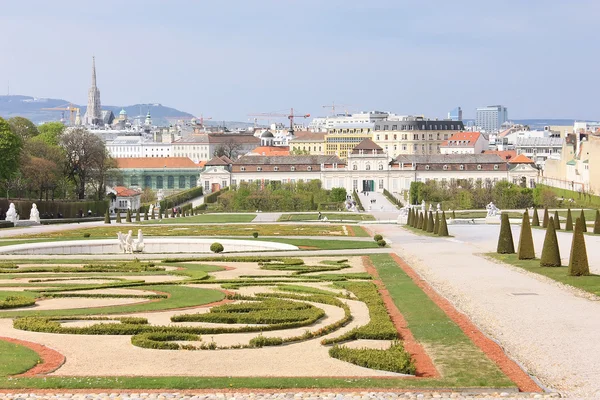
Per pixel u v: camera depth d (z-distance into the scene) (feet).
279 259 499.92
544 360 233.35
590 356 235.20
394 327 275.18
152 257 527.81
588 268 393.09
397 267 453.99
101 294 356.79
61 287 380.37
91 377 217.77
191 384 211.20
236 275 431.43
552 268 424.05
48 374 222.28
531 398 201.36
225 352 246.47
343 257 520.01
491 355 238.48
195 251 618.03
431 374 220.64
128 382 212.64
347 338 262.26
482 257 497.05
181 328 272.10
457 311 309.01
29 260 506.89
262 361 235.81
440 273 422.41
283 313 298.15
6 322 292.20
